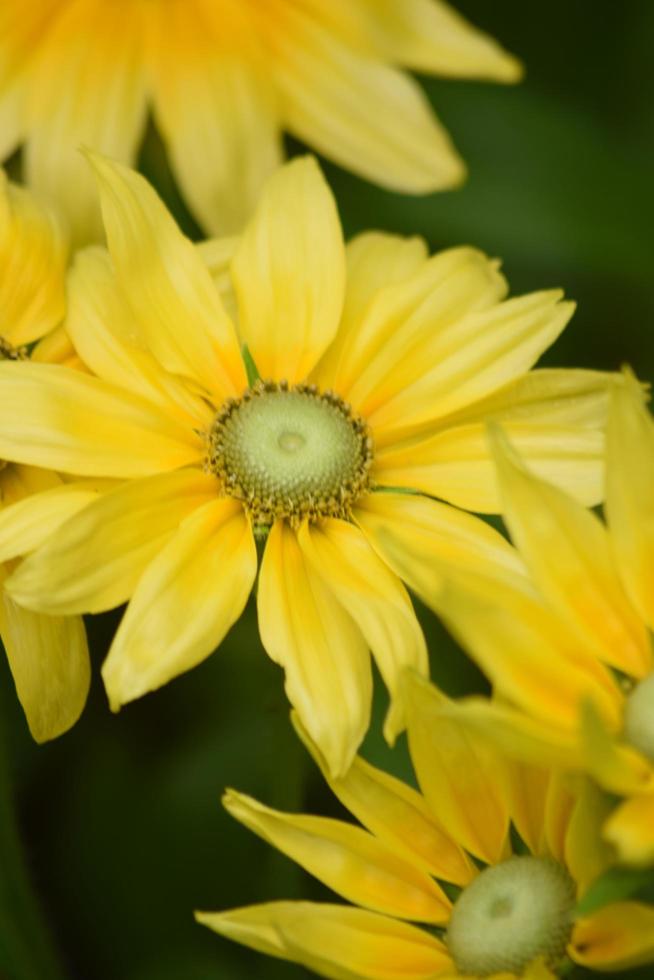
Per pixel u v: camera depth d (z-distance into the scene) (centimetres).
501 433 58
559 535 58
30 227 64
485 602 56
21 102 70
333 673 59
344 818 66
